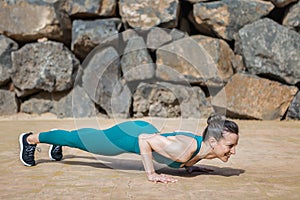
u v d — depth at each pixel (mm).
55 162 3344
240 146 4270
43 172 2959
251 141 4637
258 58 7332
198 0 7652
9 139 4695
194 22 7852
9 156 3607
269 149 4094
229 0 7539
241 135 5148
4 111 7707
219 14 7566
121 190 2445
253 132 5453
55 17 7613
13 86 7828
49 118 7535
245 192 2416
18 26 7711
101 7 7645
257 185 2594
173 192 2404
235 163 3375
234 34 7605
